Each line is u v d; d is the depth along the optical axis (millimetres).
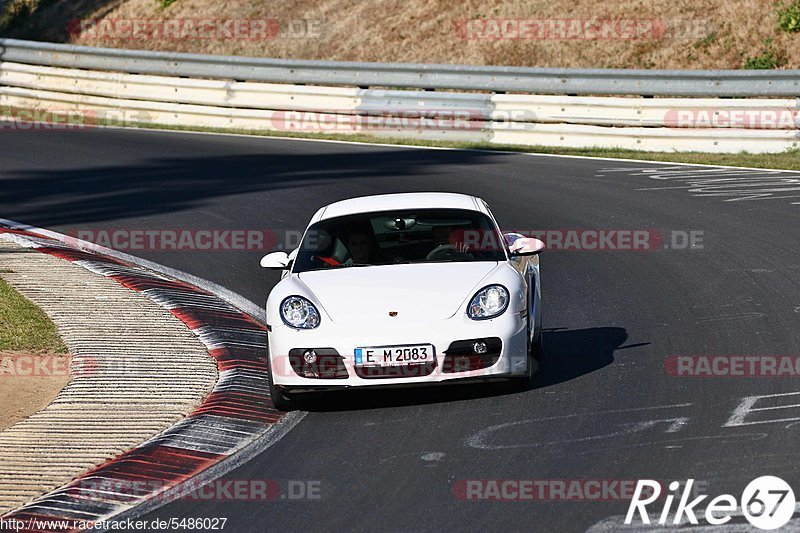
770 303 33656
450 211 29766
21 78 86312
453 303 25641
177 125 79625
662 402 24781
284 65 77688
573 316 34312
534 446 22281
